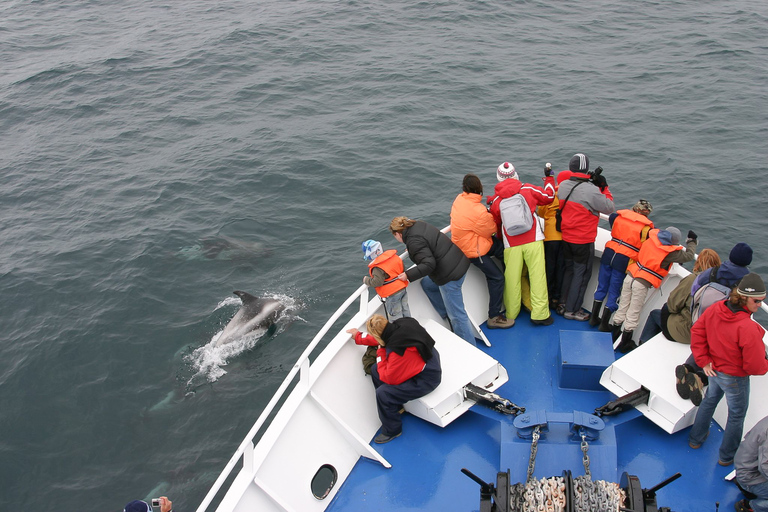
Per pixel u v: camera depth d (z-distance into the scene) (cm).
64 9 3922
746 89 2277
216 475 966
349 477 614
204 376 1169
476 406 648
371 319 600
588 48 2817
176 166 1959
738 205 1571
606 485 501
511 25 3148
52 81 2719
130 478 976
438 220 1581
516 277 756
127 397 1133
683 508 560
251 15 3453
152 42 3134
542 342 763
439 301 771
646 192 1641
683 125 2030
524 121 2112
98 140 2183
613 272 739
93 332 1294
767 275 1313
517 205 702
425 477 607
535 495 505
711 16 3203
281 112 2281
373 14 3338
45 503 945
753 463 518
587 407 662
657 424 611
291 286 1397
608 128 2036
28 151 2138
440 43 2905
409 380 618
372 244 675
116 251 1562
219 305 1355
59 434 1065
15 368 1212
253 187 1806
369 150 1961
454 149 1941
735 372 529
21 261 1543
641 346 665
